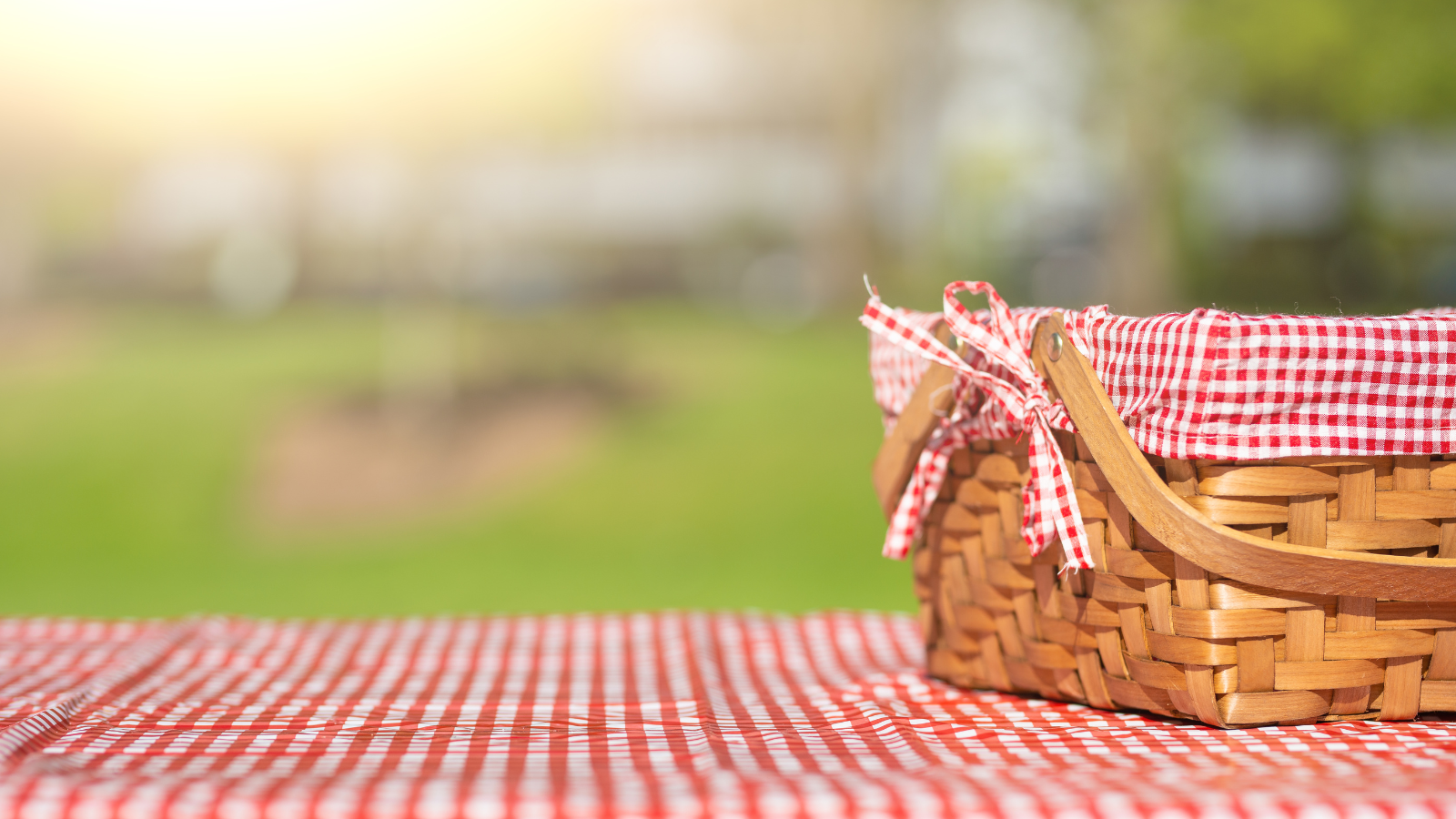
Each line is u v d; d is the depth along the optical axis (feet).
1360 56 42.42
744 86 74.95
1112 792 3.10
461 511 29.84
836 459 31.71
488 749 3.78
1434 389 3.77
